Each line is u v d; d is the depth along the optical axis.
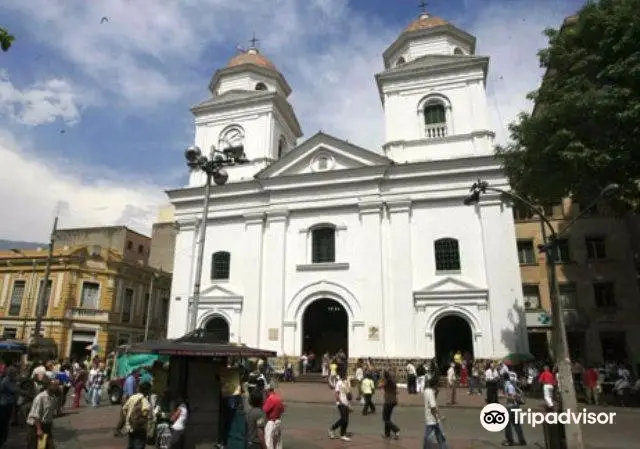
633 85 15.55
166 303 41.66
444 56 28.30
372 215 26.03
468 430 13.54
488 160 24.95
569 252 29.20
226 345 9.60
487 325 23.03
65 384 16.41
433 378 9.77
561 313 12.21
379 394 20.97
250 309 26.59
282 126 33.31
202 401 9.54
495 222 24.28
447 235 24.95
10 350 23.50
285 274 26.80
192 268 28.97
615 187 11.66
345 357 24.56
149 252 48.09
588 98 15.38
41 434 8.63
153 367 10.59
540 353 28.77
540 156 17.62
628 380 19.39
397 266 24.95
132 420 8.67
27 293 33.78
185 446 9.10
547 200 19.36
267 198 28.52
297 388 22.08
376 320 24.34
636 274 27.59
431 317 23.91
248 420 8.23
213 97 32.84
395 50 31.14
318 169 27.94
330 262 26.44
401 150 27.45
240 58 34.53
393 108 28.58
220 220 29.36
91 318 33.34
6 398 10.67
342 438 12.11
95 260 34.47
